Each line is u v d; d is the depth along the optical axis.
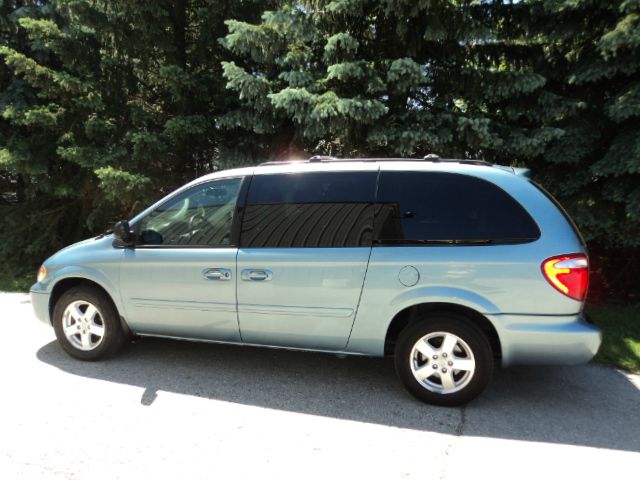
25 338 4.91
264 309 3.79
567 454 2.94
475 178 3.53
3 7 8.15
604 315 5.66
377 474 2.71
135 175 6.63
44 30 7.04
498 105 6.32
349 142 6.27
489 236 3.40
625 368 4.34
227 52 7.48
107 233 4.49
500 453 2.95
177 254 3.99
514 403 3.63
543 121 5.90
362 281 3.57
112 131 7.49
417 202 3.57
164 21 7.23
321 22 6.14
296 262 3.69
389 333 3.72
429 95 6.41
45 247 8.62
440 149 5.81
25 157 7.57
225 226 3.94
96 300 4.23
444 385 3.50
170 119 7.13
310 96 5.60
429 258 3.45
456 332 3.44
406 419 3.35
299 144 6.93
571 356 3.28
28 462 2.76
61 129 7.59
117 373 4.05
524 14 5.95
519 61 6.42
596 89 5.97
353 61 5.84
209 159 7.66
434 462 2.84
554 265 3.25
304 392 3.76
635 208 5.27
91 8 6.95
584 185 5.94
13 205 9.13
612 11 5.44
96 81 7.44
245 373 4.11
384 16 5.93
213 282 3.89
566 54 6.15
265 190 3.89
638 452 2.97
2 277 8.16
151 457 2.84
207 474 2.69
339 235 3.65
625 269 6.50
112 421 3.25
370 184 3.69
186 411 3.42
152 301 4.08
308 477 2.67
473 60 6.43
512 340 3.34
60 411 3.38
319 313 3.68
